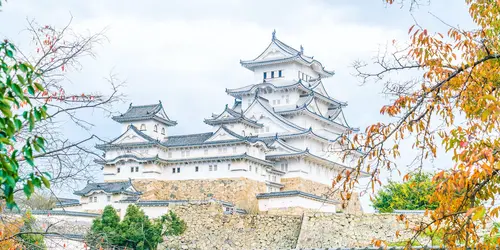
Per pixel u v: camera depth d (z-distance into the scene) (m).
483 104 15.99
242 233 66.06
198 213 67.62
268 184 98.25
